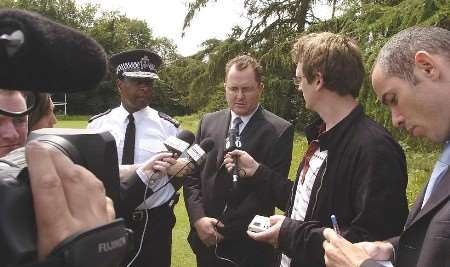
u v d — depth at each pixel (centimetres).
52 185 73
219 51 1794
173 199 320
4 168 81
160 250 311
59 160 76
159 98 3450
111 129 345
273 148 328
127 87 343
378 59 157
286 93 1619
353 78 199
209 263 330
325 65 198
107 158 99
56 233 71
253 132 332
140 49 346
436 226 134
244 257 317
